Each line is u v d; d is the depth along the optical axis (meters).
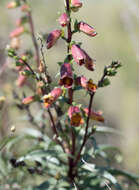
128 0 6.33
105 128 3.64
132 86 10.57
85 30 2.92
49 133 4.31
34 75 3.13
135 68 10.91
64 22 2.86
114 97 10.19
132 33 5.96
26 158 3.31
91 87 2.89
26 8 4.75
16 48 4.60
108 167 3.35
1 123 4.79
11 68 4.54
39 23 10.00
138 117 9.55
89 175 3.55
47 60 8.80
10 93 4.79
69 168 3.47
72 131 3.29
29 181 4.26
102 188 3.54
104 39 11.56
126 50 11.27
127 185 4.09
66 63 2.90
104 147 3.68
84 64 2.93
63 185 3.41
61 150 3.48
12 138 3.77
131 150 7.97
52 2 11.16
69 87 2.81
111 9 12.21
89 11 12.52
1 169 4.00
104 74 2.94
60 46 8.77
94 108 9.51
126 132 9.21
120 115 9.77
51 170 3.57
